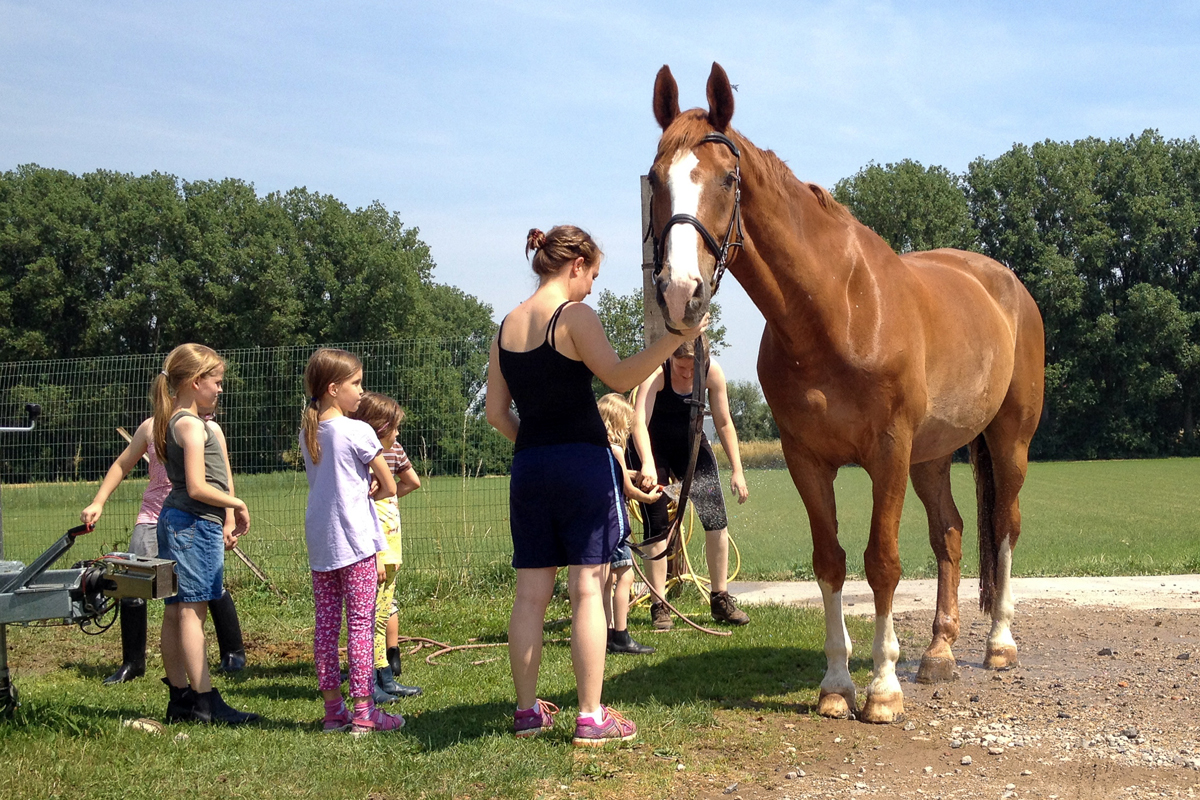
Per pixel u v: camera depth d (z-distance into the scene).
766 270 3.48
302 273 45.81
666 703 3.85
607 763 3.08
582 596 3.19
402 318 46.88
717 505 5.67
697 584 6.38
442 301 56.28
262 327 44.44
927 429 4.18
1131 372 45.41
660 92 3.49
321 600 3.57
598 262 3.38
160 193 44.44
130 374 9.75
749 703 3.90
